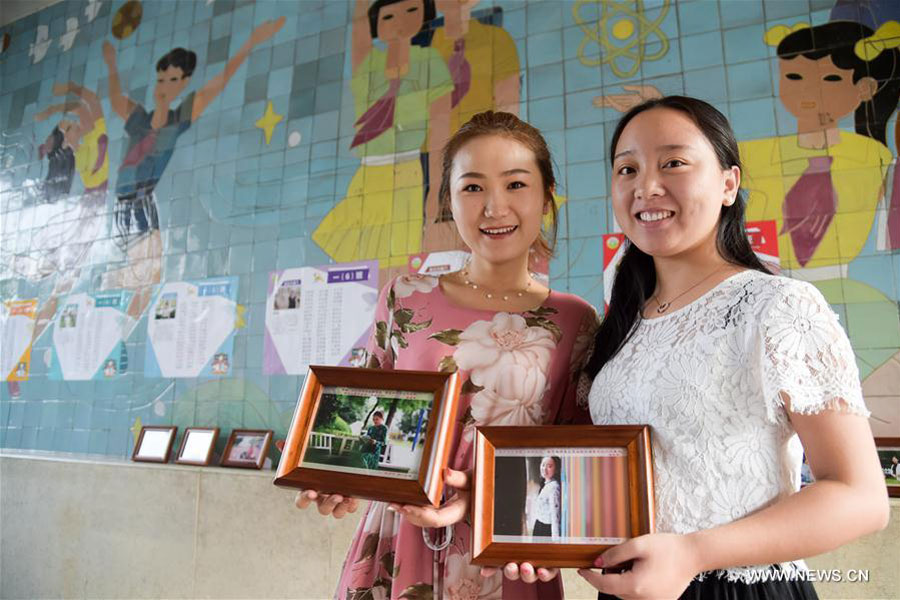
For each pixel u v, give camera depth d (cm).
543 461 73
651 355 74
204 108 254
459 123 203
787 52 164
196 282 240
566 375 91
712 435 66
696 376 68
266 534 188
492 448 75
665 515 67
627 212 76
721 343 67
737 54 170
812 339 61
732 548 57
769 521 57
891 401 142
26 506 235
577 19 192
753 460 64
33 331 278
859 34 158
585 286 176
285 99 237
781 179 160
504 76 199
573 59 190
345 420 81
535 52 196
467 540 83
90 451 250
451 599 81
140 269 255
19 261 290
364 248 210
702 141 73
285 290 221
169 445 226
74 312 268
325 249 217
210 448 217
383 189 211
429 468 72
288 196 228
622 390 76
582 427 73
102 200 272
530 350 89
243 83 248
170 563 202
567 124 188
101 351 257
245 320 227
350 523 176
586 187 181
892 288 146
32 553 230
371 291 206
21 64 311
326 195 221
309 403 84
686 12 178
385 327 100
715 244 77
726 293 71
